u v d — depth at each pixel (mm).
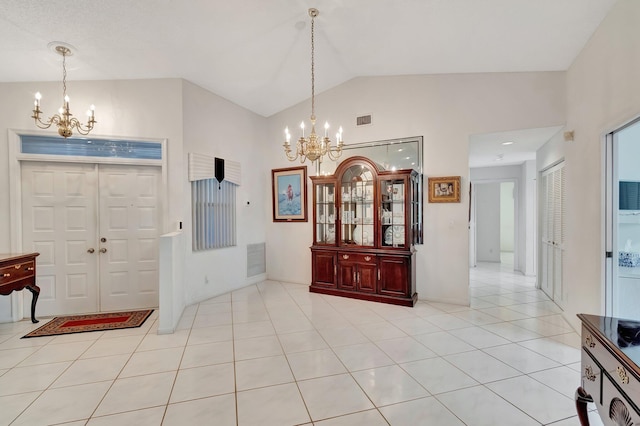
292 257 5262
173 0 2637
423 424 1789
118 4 2635
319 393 2100
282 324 3371
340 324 3359
